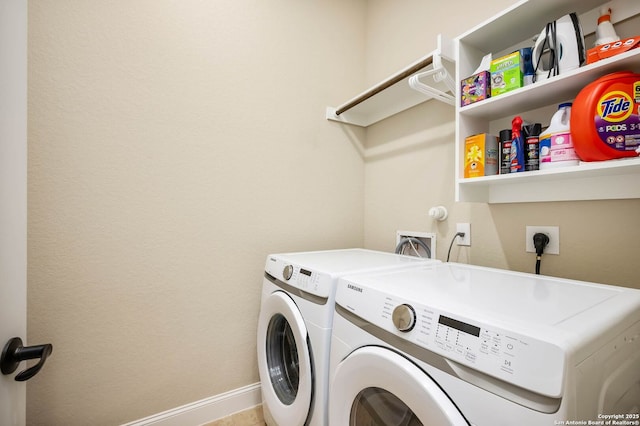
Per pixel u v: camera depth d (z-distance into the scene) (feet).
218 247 5.02
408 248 5.62
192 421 4.72
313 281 3.43
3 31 2.05
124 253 4.27
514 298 2.28
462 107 3.76
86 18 4.02
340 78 6.42
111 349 4.18
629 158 2.48
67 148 3.90
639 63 2.55
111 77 4.18
